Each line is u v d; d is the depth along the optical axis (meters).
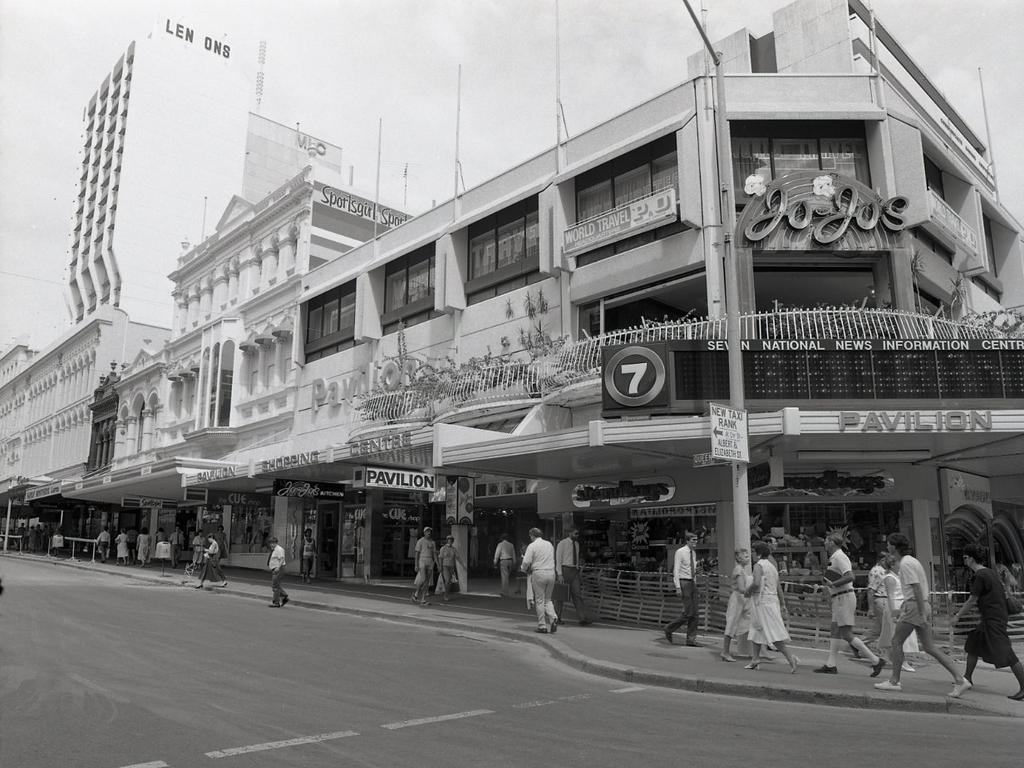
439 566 21.50
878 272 18.34
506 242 23.86
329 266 31.34
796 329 15.91
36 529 48.12
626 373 14.44
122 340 57.06
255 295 35.94
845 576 10.12
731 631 10.98
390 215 36.72
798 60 23.42
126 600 17.78
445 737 6.36
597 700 8.28
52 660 9.23
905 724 7.56
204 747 5.84
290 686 8.24
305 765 5.47
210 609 16.77
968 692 8.94
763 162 19.17
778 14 24.14
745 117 18.84
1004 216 25.38
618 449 14.73
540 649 12.42
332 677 8.89
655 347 14.26
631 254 19.56
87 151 88.44
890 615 10.33
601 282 20.11
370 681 8.75
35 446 66.31
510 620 15.67
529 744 6.24
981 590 8.90
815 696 8.67
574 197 21.75
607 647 11.94
